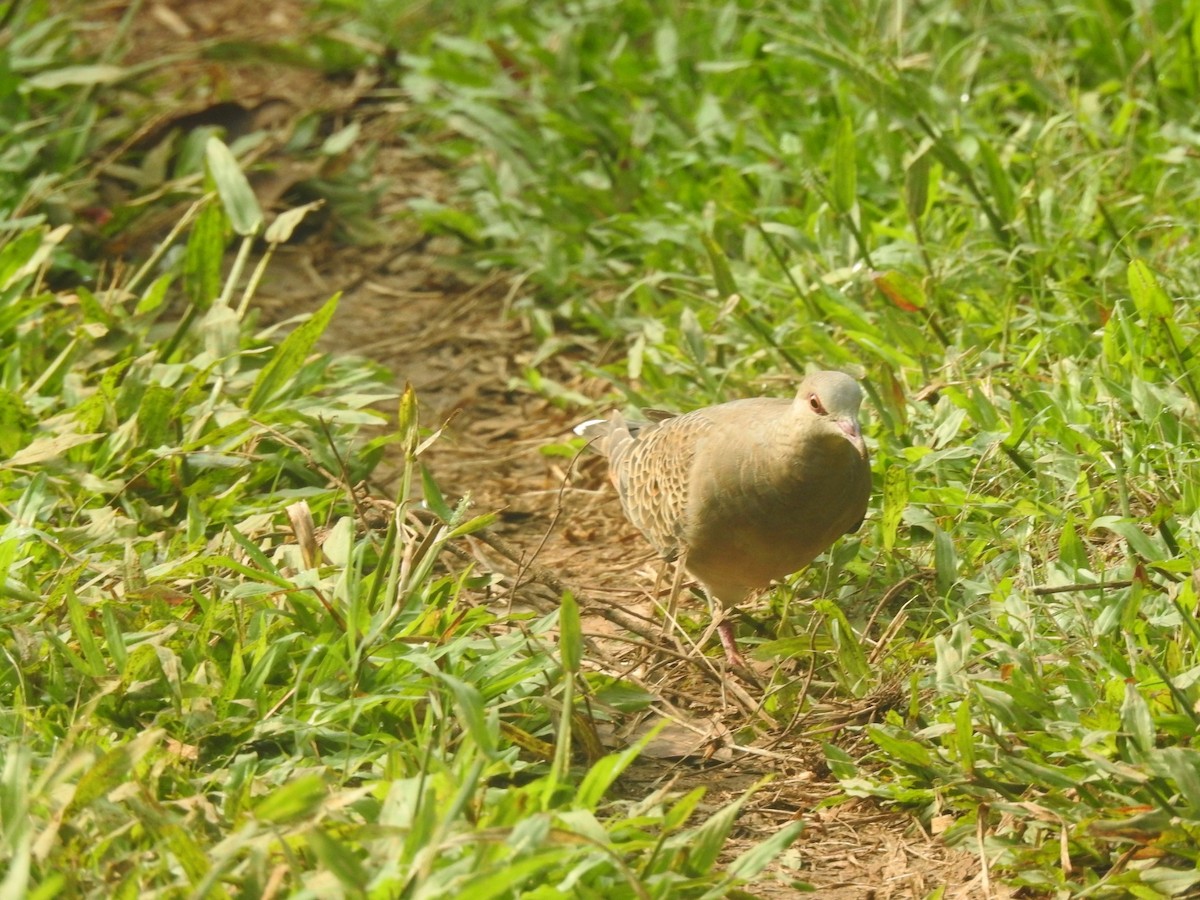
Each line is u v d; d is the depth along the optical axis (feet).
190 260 41.29
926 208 41.88
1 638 26.66
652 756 27.71
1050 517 30.58
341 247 54.03
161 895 19.80
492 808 21.77
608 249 48.24
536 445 42.70
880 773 26.17
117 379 37.96
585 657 29.53
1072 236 40.11
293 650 27.07
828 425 28.09
